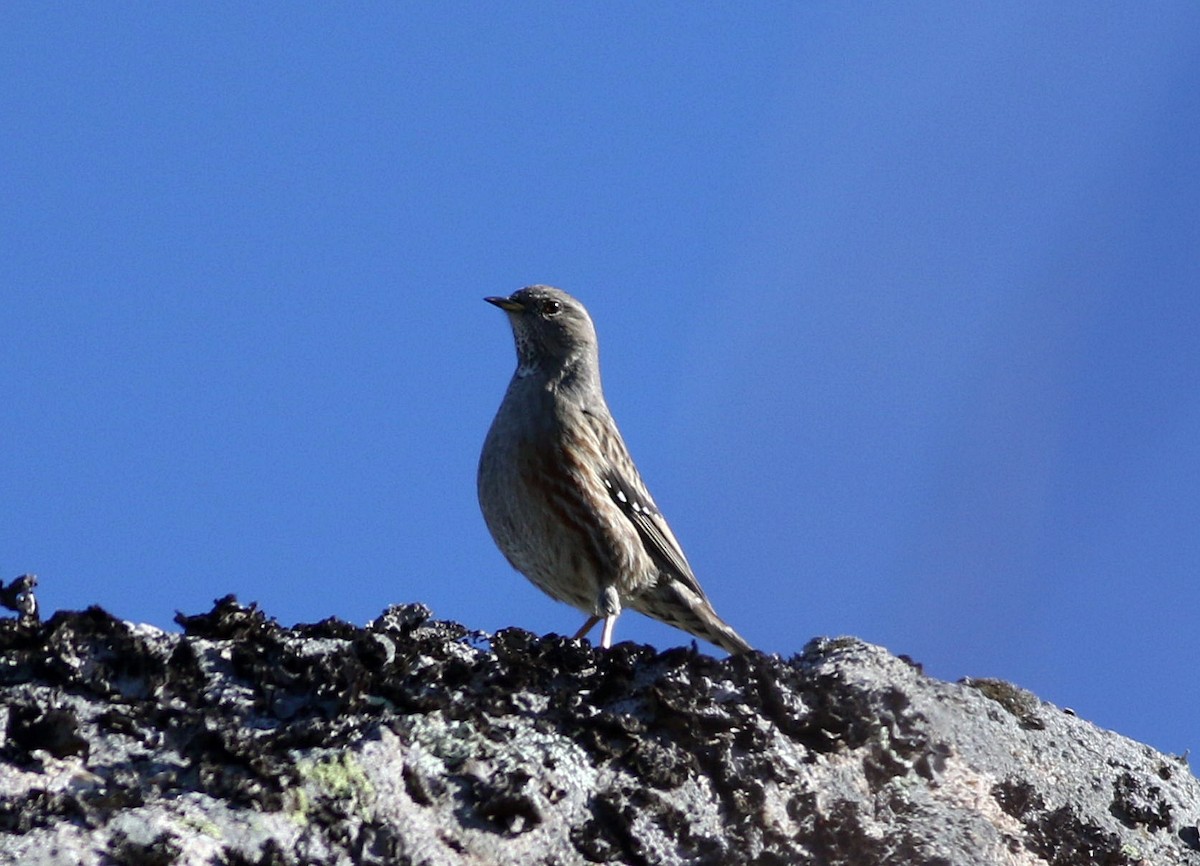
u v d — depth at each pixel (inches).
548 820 274.2
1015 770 357.7
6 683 264.2
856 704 342.3
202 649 288.7
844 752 332.2
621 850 277.6
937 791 339.3
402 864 251.4
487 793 268.8
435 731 280.8
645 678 329.1
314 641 304.8
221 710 272.7
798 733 329.4
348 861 247.9
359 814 255.1
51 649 271.4
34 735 247.6
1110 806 366.0
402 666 298.8
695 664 336.2
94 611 282.0
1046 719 382.0
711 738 310.0
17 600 282.5
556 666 327.0
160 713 263.3
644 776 293.4
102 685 266.8
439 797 267.1
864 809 321.4
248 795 248.2
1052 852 339.3
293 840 245.4
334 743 266.1
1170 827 370.3
